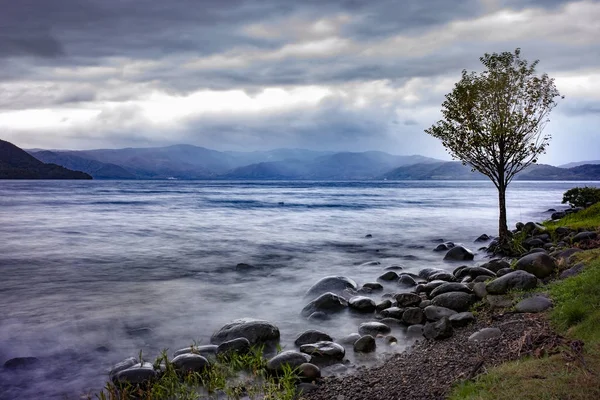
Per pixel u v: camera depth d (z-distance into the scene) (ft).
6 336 37.45
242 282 58.08
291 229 118.42
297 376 26.14
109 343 35.86
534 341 24.29
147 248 86.48
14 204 214.90
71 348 34.83
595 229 63.41
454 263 68.33
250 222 136.46
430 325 33.58
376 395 23.53
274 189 501.97
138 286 55.67
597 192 106.52
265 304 47.16
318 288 49.24
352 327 38.45
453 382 22.43
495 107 62.90
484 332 28.32
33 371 30.66
